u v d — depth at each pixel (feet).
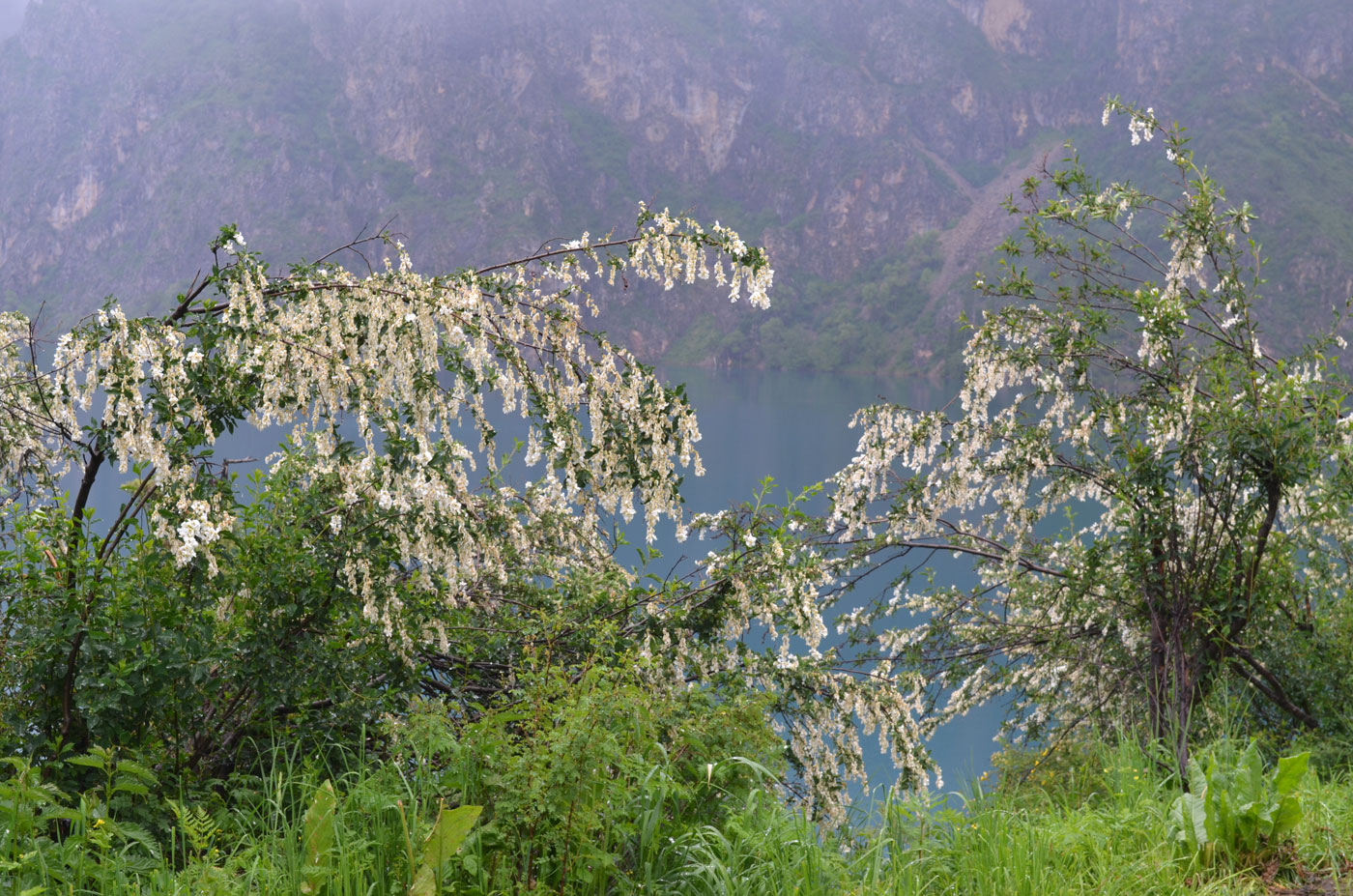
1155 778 13.75
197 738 13.01
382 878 9.61
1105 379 22.17
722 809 12.02
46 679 11.72
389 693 13.76
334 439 13.29
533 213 558.56
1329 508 19.67
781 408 342.03
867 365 473.26
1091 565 20.49
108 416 11.64
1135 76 592.19
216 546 12.07
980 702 27.89
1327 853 11.03
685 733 12.05
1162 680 19.24
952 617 26.89
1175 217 19.93
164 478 11.63
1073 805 14.75
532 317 14.32
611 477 14.87
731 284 14.58
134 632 11.57
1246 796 11.22
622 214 599.98
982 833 11.19
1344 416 18.83
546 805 9.79
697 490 171.53
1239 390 19.84
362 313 13.52
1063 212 20.35
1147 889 10.46
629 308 502.79
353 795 10.49
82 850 9.65
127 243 522.88
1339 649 19.93
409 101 595.88
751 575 15.61
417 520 13.20
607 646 14.85
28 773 9.92
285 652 12.96
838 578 23.48
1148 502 19.22
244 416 13.33
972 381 21.25
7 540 12.28
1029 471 20.72
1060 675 24.62
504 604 17.74
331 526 12.77
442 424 13.64
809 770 15.88
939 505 21.81
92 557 12.39
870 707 16.25
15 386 14.82
